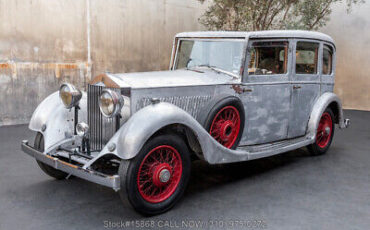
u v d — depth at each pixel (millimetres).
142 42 7836
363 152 4727
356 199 3096
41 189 3275
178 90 3104
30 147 3098
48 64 6547
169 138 2709
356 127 6402
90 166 2785
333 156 4527
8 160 4191
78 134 2891
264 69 3688
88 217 2697
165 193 2801
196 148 3016
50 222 2604
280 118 3898
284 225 2588
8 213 2748
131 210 2832
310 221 2658
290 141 4027
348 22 8383
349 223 2633
